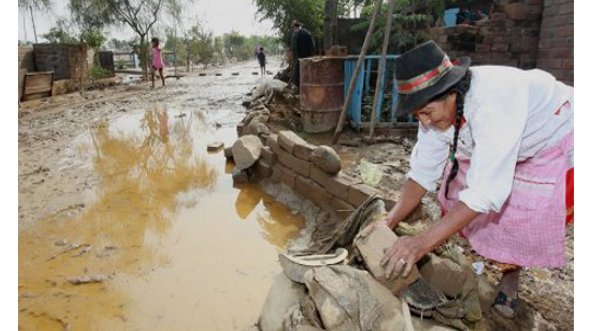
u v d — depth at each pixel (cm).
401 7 852
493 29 543
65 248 335
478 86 168
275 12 1521
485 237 220
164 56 3269
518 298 236
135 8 1811
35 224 378
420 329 191
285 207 412
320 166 374
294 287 215
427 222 291
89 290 280
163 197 443
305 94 643
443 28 561
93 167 549
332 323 175
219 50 4094
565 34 482
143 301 268
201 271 300
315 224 365
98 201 432
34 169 537
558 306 234
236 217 391
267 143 490
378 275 193
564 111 187
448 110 175
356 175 426
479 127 167
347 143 572
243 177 480
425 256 212
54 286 285
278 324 203
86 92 1390
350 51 1129
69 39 1756
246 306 261
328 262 208
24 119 892
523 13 531
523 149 189
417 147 221
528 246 203
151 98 1220
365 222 265
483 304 233
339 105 650
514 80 169
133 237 354
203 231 363
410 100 167
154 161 577
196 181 492
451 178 221
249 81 1798
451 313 197
